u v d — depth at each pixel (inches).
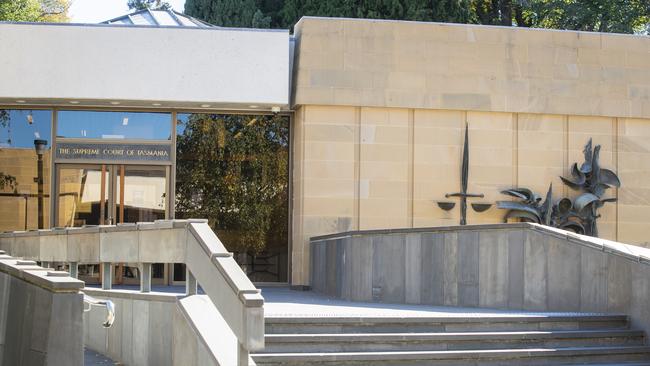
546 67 756.6
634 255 443.2
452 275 521.0
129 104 739.4
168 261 352.2
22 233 546.6
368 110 733.3
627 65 772.0
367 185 729.6
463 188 740.0
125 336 395.5
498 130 751.7
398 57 734.5
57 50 716.7
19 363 279.7
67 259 466.6
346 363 364.5
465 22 1336.1
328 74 724.0
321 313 426.3
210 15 1433.3
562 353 398.9
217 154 759.1
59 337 255.9
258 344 252.7
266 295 633.0
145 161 748.6
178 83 721.0
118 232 403.9
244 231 756.0
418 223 733.9
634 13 1423.5
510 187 750.5
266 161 761.6
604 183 762.2
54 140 746.8
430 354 376.2
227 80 724.0
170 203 746.2
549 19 1546.5
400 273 542.9
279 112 761.6
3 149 747.4
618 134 773.9
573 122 765.9
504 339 403.9
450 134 744.3
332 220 723.4
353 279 557.6
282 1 1460.4
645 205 773.9
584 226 760.3
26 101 732.0
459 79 741.9
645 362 412.5
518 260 495.8
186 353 314.3
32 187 745.6
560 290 479.8
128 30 721.0
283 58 730.2
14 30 714.8
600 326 437.7
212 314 315.0
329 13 1279.5
